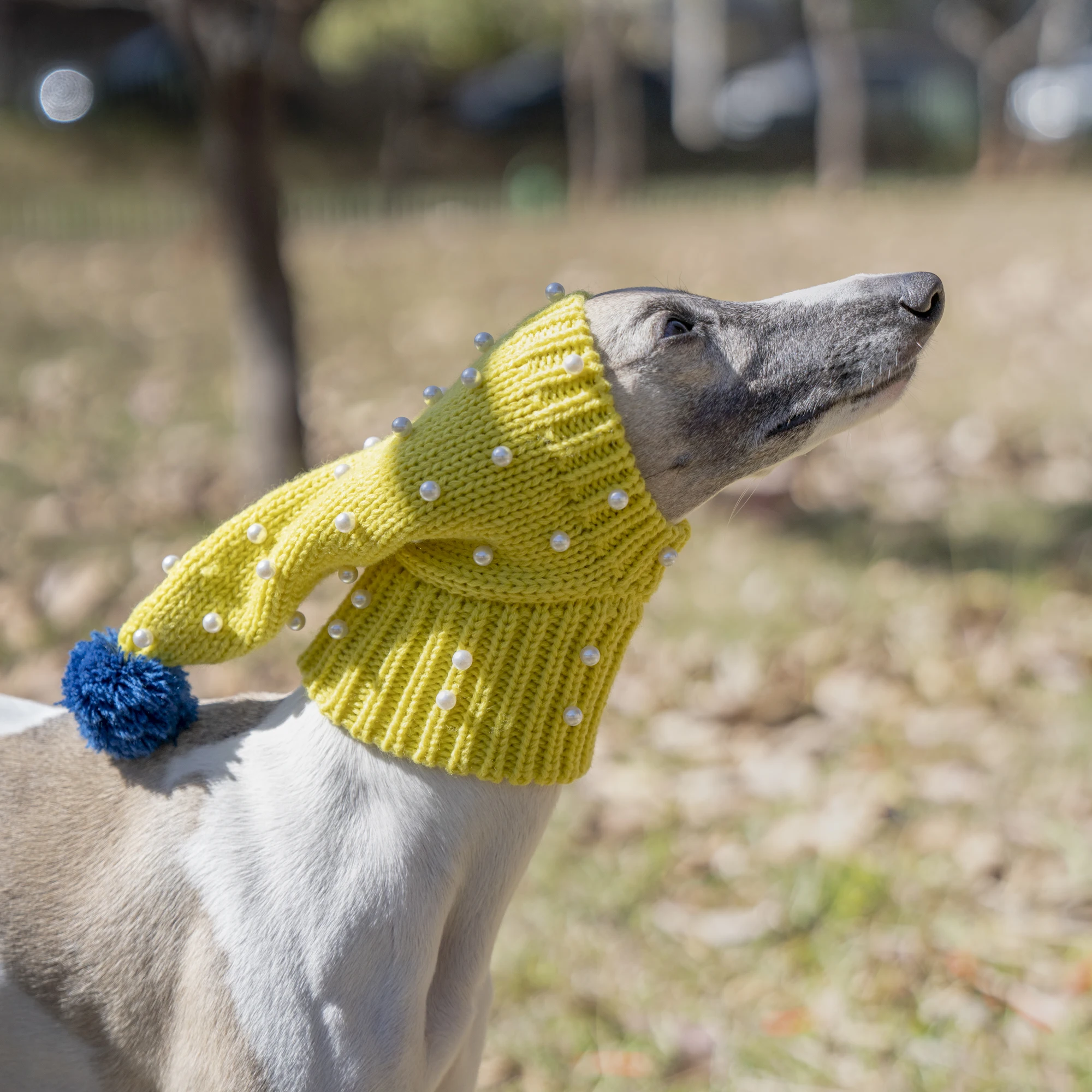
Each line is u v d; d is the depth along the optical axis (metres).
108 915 2.17
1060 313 9.03
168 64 21.27
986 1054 3.25
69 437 7.20
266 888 2.13
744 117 24.70
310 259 12.57
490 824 2.20
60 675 4.63
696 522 6.02
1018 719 4.51
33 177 18.52
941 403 7.38
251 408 5.88
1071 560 5.55
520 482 2.08
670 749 4.46
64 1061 2.20
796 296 2.40
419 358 8.79
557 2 19.62
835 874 3.79
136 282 11.56
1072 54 22.44
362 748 2.20
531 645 2.15
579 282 10.87
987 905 3.71
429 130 23.77
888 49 24.91
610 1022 3.39
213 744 2.32
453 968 2.25
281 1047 2.08
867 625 5.12
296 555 2.15
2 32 21.72
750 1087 3.19
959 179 20.09
